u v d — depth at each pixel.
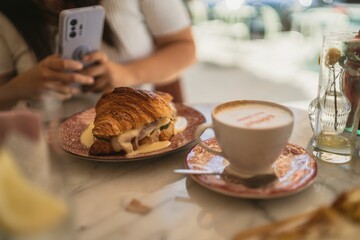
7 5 0.81
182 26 1.05
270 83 2.57
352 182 0.44
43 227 0.26
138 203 0.41
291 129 0.41
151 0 0.99
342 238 0.33
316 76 2.67
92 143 0.53
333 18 2.66
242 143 0.40
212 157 0.48
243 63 3.03
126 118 0.50
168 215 0.39
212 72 2.85
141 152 0.50
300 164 0.46
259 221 0.38
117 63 0.93
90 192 0.43
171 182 0.45
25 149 0.31
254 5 3.37
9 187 0.27
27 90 0.72
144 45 1.01
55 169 0.31
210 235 0.36
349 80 0.49
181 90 1.06
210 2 3.47
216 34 3.57
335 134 0.49
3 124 0.32
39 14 0.81
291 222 0.34
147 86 1.03
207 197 0.42
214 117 0.42
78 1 0.81
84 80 0.73
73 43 0.69
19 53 0.85
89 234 0.36
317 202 0.40
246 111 0.44
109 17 0.92
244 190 0.40
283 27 3.36
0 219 0.26
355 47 0.48
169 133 0.54
